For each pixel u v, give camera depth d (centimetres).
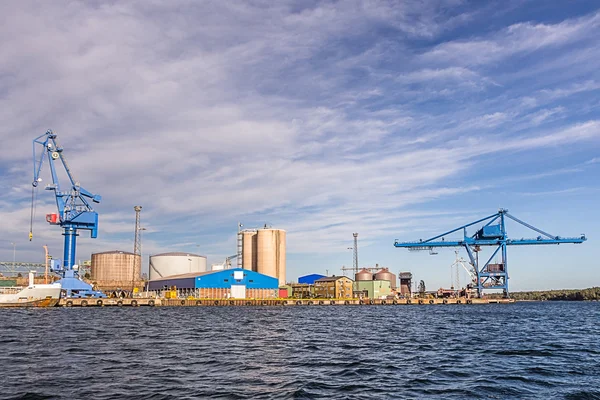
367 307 17012
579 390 2528
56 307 14375
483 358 3706
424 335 5691
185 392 2450
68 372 2989
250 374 2956
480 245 19725
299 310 13738
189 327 6788
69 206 15188
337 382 2733
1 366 3216
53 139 15288
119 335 5466
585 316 10694
